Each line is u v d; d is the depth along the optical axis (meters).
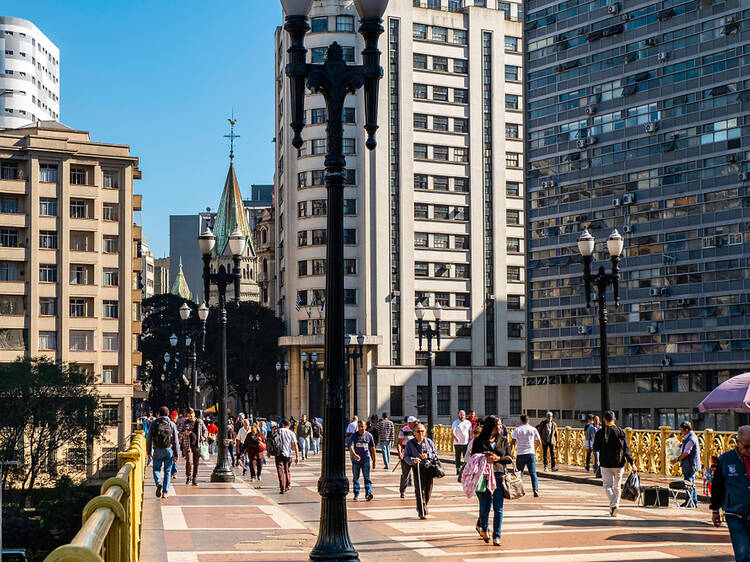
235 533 16.27
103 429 69.00
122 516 5.86
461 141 100.19
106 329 84.69
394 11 98.06
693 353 70.38
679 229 71.81
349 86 11.59
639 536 15.81
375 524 17.75
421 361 96.50
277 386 108.56
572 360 79.62
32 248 81.44
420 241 97.94
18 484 68.06
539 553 13.88
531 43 83.69
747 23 67.75
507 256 101.56
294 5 11.52
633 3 75.38
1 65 171.88
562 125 81.00
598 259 77.62
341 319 11.00
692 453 20.98
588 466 31.72
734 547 10.57
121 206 86.00
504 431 15.23
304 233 98.12
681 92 72.00
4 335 80.06
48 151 82.25
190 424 28.84
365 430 23.08
